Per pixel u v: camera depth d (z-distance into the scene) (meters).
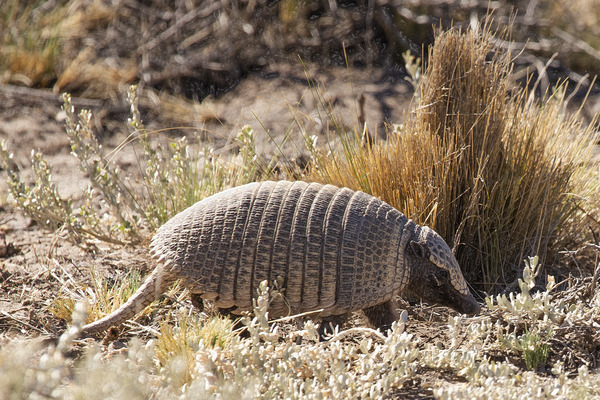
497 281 12.24
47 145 18.58
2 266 12.94
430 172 11.70
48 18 23.03
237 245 9.52
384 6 21.56
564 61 20.66
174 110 20.05
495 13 21.88
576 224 12.73
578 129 14.41
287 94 20.17
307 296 9.62
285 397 7.98
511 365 9.14
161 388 8.06
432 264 9.84
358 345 10.37
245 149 14.20
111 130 19.41
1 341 10.13
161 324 10.10
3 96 20.48
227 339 9.52
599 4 21.91
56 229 13.62
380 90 20.11
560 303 9.90
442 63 11.93
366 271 9.58
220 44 21.72
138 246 13.61
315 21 22.34
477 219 12.07
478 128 11.84
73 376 8.76
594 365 9.52
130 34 22.70
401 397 8.76
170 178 14.29
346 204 9.75
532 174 12.17
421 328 10.93
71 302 10.87
